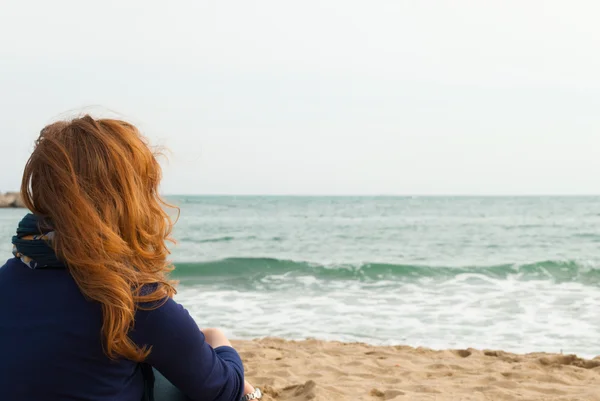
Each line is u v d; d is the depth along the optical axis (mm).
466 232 30172
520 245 23922
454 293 11617
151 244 1557
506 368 5406
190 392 1602
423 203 82438
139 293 1456
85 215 1417
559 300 10664
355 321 9016
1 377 1387
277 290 12258
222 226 34188
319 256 20172
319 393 4258
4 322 1430
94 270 1403
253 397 2146
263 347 6555
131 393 1525
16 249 1514
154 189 1604
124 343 1434
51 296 1430
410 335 8125
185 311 1553
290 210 58156
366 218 42938
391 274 14602
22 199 1514
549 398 4195
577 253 20703
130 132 1588
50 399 1401
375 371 5328
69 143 1492
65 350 1397
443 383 4754
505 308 9922
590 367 5590
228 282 13508
